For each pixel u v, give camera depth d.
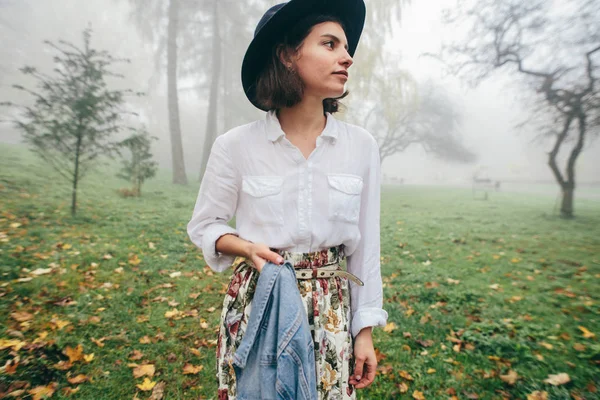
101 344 2.97
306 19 0.98
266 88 1.04
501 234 8.53
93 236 6.16
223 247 1.05
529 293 4.63
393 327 3.49
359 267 1.14
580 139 11.68
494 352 3.13
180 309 3.79
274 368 0.89
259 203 1.02
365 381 1.09
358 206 1.09
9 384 2.42
